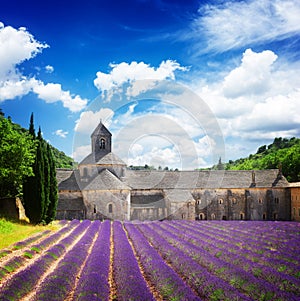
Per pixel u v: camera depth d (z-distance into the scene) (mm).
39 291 11789
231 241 27156
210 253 21328
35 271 14555
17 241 23531
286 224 42781
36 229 30281
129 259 17656
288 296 12242
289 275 15922
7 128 35062
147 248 21516
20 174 33969
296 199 53469
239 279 14406
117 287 13195
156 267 16000
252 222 45969
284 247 24375
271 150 129625
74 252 19125
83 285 12383
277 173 58250
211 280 13820
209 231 33281
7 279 14273
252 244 25438
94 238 27719
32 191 34469
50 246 22859
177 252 20047
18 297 11805
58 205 43562
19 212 38625
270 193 55219
